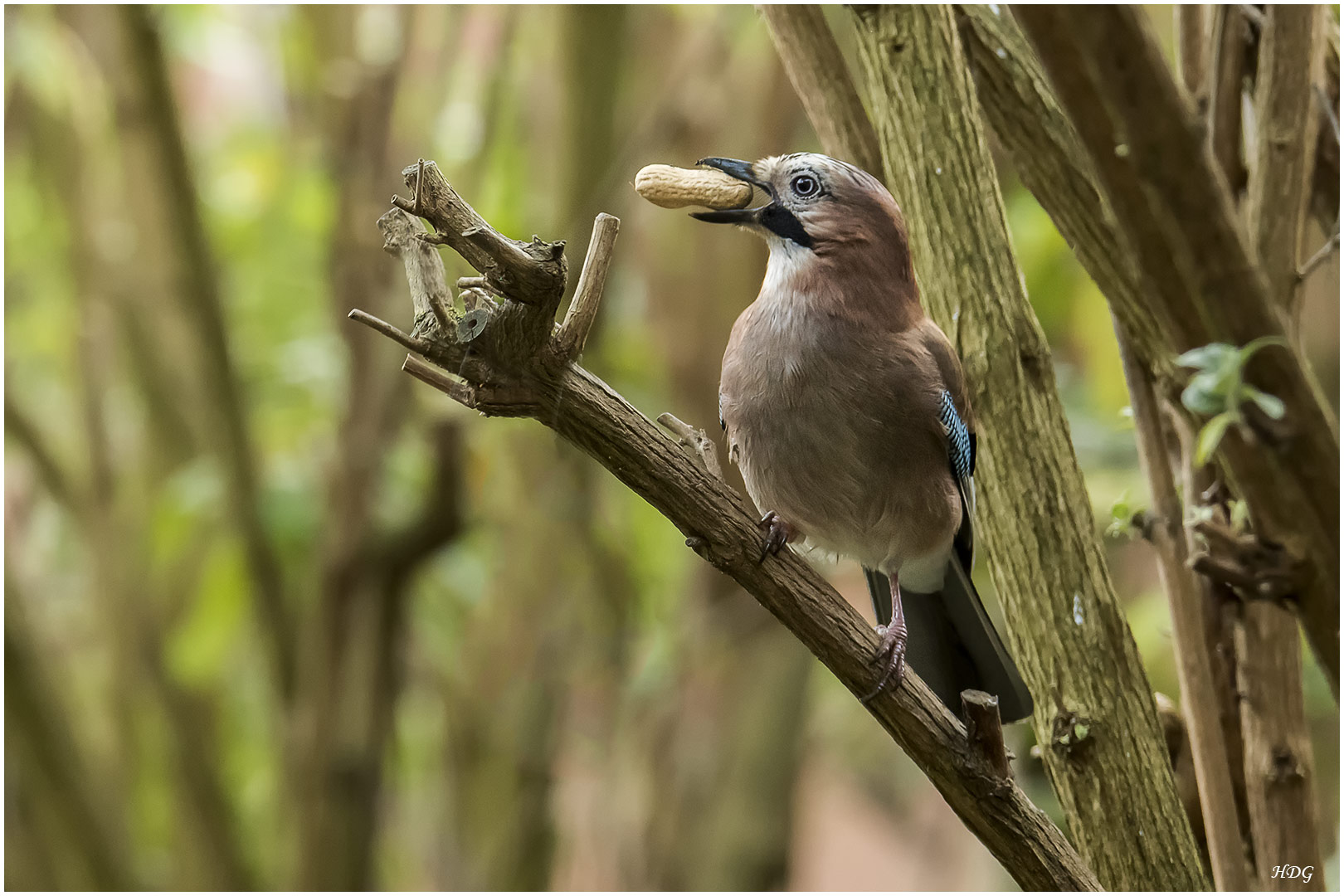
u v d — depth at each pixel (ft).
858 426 17.58
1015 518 15.31
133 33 26.12
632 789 31.14
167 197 26.48
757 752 29.50
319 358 30.78
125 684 30.50
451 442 26.37
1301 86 14.28
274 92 35.63
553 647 29.86
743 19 30.12
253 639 31.17
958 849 44.65
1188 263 10.43
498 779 29.76
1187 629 15.17
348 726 26.94
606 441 12.34
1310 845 14.75
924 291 16.35
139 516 30.94
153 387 30.78
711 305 30.91
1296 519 11.35
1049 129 15.56
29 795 28.07
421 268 11.60
